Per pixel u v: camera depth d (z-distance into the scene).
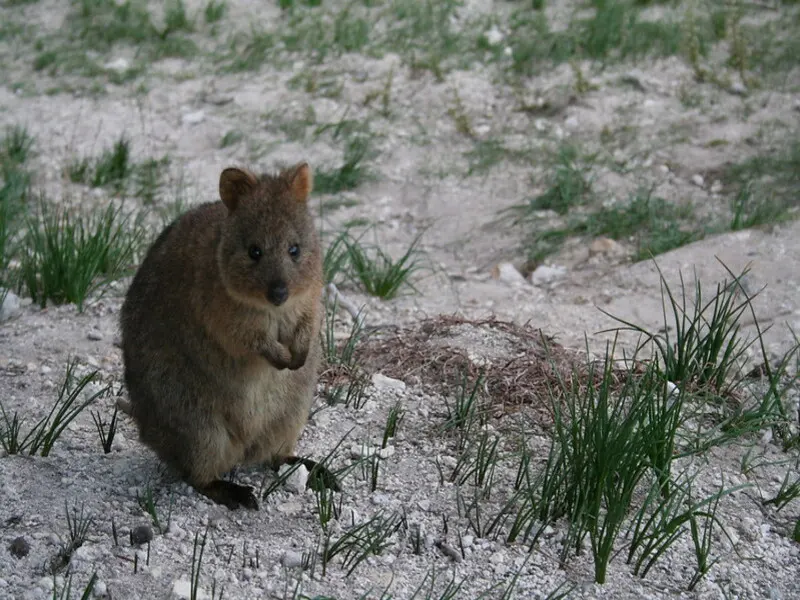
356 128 17.77
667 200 15.25
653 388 9.23
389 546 8.20
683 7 21.28
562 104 18.22
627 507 8.52
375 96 18.64
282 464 9.30
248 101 19.03
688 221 14.69
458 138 17.64
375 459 9.34
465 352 11.30
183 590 7.48
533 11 21.75
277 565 7.87
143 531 8.04
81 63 20.64
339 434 9.91
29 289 12.78
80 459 9.29
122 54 21.27
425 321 12.20
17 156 17.00
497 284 13.67
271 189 8.47
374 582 7.74
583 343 11.80
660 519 8.69
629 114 17.73
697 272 13.05
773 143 16.52
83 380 10.23
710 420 10.20
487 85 19.05
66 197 15.98
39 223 14.59
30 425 9.83
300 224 8.47
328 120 18.25
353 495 8.92
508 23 21.31
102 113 18.86
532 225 14.99
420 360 11.23
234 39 21.11
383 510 8.67
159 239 9.21
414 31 20.88
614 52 19.80
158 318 8.66
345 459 9.49
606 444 8.51
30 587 7.50
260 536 8.31
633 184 15.83
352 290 13.35
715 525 8.74
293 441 9.22
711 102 17.88
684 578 8.07
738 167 15.69
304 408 9.10
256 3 22.92
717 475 9.41
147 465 9.26
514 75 19.22
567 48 19.59
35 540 8.01
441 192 16.09
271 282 8.12
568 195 15.30
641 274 13.23
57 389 10.57
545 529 8.49
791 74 18.73
